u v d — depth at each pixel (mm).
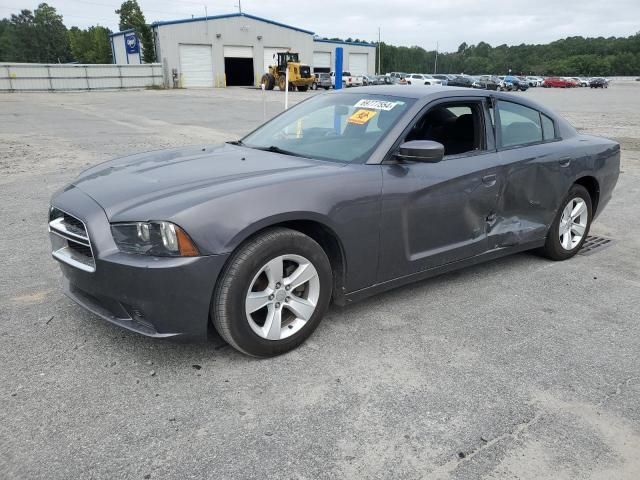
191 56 46812
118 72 42562
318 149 3686
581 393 2852
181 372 2918
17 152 10312
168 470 2211
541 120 4625
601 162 4969
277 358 3098
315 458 2305
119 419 2518
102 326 3391
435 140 3822
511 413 2660
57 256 3064
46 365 2945
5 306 3650
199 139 12750
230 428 2479
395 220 3439
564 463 2326
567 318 3756
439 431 2508
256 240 2867
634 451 2420
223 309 2824
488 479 2219
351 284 3385
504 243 4258
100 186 3166
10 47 127688
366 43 62000
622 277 4574
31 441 2352
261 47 50375
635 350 3336
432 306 3879
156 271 2627
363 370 3000
